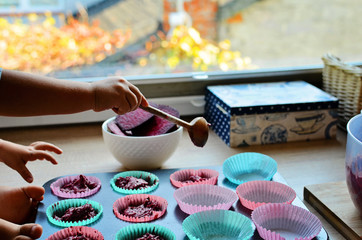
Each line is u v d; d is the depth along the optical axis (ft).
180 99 4.65
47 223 2.73
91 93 2.80
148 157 3.37
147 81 4.56
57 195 3.06
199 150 3.94
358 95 4.19
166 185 3.20
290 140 4.14
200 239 2.64
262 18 5.15
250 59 5.17
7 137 4.20
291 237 2.66
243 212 2.87
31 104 2.69
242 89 4.49
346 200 3.01
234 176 3.44
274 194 3.09
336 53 5.32
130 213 2.81
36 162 3.67
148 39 4.95
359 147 2.63
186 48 5.06
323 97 4.22
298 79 4.88
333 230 2.85
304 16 5.23
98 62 4.83
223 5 5.08
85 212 2.79
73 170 3.54
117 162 3.70
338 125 4.54
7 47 4.62
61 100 2.73
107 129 3.55
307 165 3.65
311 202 3.13
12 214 2.81
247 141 4.04
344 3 5.26
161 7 4.94
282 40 5.24
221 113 4.16
